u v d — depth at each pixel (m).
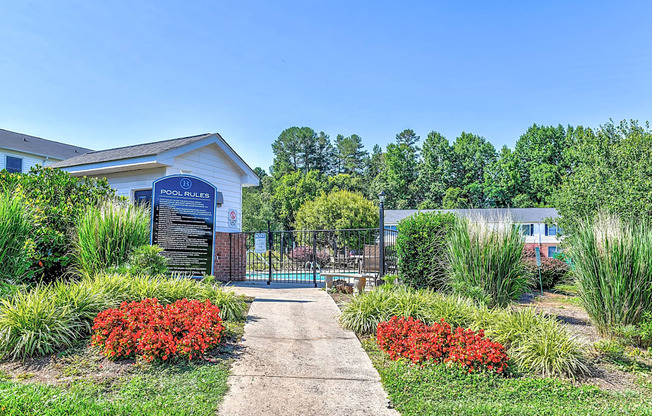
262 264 16.23
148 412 3.07
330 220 28.80
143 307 4.77
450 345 4.52
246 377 4.04
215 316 4.94
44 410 2.92
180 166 10.65
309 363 4.48
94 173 11.48
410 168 53.59
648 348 5.05
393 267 10.77
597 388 3.91
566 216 12.98
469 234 6.95
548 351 4.41
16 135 21.88
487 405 3.44
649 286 5.31
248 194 45.84
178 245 8.18
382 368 4.34
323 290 9.24
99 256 6.75
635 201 10.55
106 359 4.21
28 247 5.91
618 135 12.85
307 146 65.31
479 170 49.91
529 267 7.79
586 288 5.77
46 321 4.45
